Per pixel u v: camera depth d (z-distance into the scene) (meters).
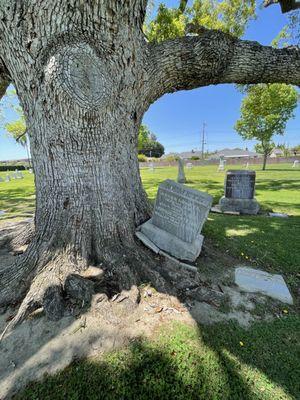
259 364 1.71
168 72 3.33
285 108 17.28
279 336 1.99
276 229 4.86
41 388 1.48
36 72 2.33
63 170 2.63
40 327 1.93
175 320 2.04
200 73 3.48
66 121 2.44
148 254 2.90
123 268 2.45
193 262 3.03
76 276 2.30
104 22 2.32
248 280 2.81
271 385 1.56
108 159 2.76
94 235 2.69
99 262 2.59
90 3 2.18
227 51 3.38
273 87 15.23
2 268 2.95
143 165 42.72
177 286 2.50
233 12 7.66
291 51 3.63
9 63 2.46
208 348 1.79
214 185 12.15
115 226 2.80
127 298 2.18
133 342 1.80
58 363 1.64
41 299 2.11
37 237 2.70
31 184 15.59
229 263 3.23
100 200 2.73
